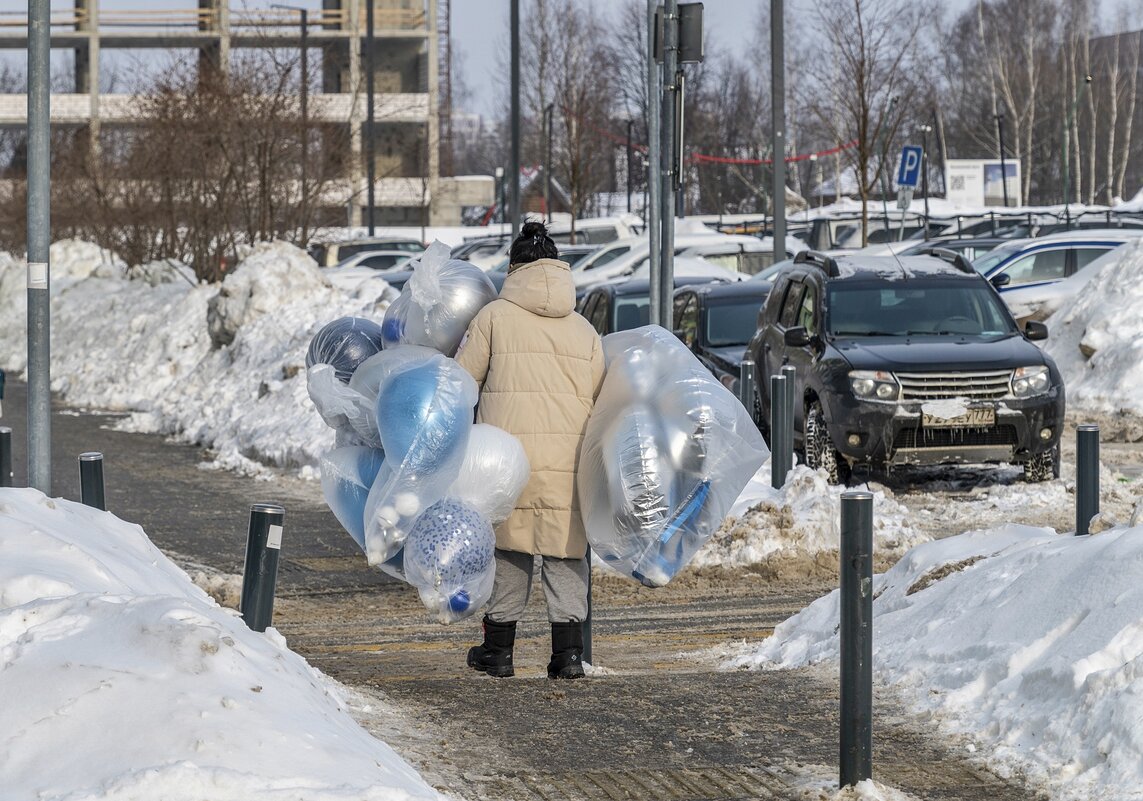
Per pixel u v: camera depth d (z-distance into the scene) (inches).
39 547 477.4
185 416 1776.6
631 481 548.7
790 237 3127.5
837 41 3095.5
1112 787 406.6
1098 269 1909.4
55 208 3326.8
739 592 880.3
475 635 762.8
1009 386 1124.5
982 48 6599.4
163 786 334.6
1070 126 6269.7
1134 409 1595.7
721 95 6983.3
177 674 387.9
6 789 348.2
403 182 5639.8
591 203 5915.4
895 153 6102.4
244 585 515.2
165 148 2608.3
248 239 2591.0
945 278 1250.0
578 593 584.7
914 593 637.9
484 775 444.8
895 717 500.7
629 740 490.3
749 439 562.3
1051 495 1098.1
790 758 467.2
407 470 536.4
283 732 374.6
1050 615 506.9
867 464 1180.5
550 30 6122.1
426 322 580.4
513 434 559.8
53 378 2404.0
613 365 570.3
